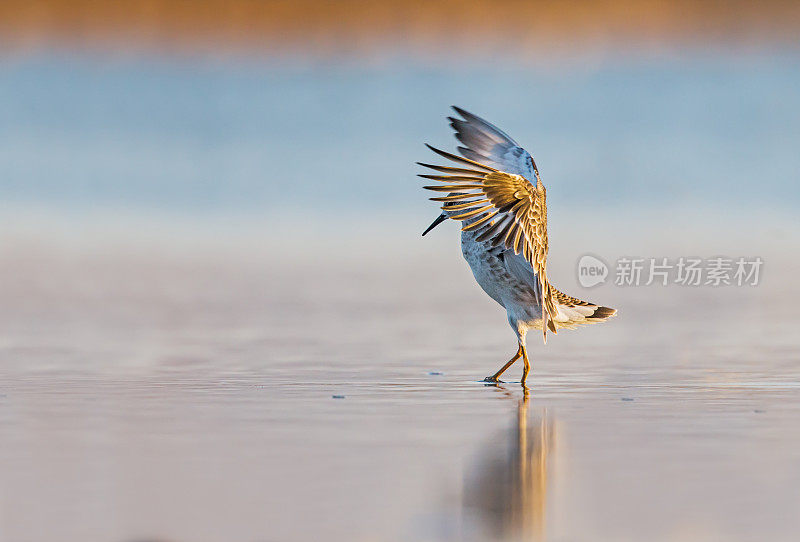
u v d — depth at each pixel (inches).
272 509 251.0
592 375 427.8
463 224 426.0
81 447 304.3
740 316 572.4
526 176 398.3
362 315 567.5
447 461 291.1
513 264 414.3
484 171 385.4
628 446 307.6
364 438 316.8
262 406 362.6
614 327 542.0
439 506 253.1
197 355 459.8
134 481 271.9
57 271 685.3
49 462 289.0
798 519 243.9
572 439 315.9
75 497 259.4
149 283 652.1
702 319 564.4
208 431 324.2
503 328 537.6
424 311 583.2
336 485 269.6
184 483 271.0
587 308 443.2
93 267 701.3
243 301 603.2
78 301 594.6
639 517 245.8
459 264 735.7
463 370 437.4
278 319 553.6
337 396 380.5
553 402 373.1
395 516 246.4
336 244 799.7
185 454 297.9
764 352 476.4
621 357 466.9
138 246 783.1
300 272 699.4
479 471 281.4
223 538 233.9
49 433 320.8
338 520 244.8
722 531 236.5
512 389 397.4
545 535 235.1
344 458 294.2
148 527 240.1
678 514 247.4
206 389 390.6
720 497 259.6
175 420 339.3
